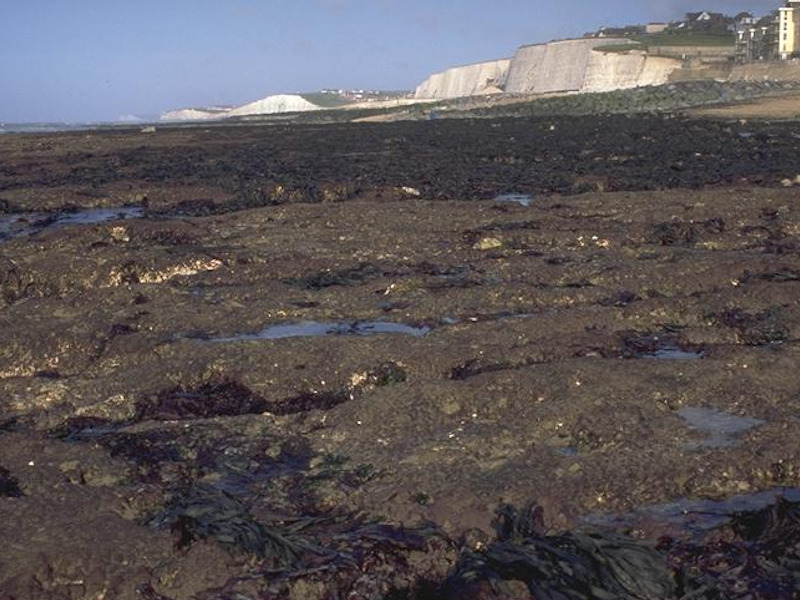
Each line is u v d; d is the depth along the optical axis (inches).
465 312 502.9
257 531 263.1
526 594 238.2
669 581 243.9
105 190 1062.4
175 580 246.7
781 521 262.8
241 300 538.0
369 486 302.0
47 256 647.1
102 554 254.1
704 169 1115.9
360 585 246.5
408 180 1098.7
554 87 6560.0
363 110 5206.7
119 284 605.0
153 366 413.7
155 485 301.9
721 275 555.8
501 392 367.2
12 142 2202.3
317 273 605.3
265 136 2326.5
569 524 275.9
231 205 964.6
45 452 322.7
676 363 396.5
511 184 1049.5
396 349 425.1
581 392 362.0
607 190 993.5
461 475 304.8
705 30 7180.1
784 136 1562.5
